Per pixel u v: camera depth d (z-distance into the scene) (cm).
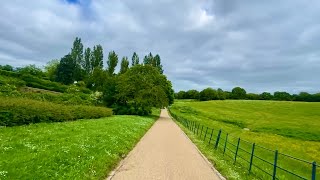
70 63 14175
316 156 3912
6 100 2703
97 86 12662
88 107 4997
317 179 2394
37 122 3106
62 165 1333
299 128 7781
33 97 5781
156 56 14800
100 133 2570
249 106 15475
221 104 16288
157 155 2125
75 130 2666
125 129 3378
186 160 1997
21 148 1580
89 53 15400
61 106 3766
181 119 7012
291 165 2905
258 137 5481
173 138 3469
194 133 4253
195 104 16162
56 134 2258
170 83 10319
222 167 1752
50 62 16188
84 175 1255
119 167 1612
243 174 1661
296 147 4581
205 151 2458
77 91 8631
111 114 6494
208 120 8894
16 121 2706
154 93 8462
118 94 8488
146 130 4253
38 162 1303
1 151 1451
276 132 7162
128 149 2270
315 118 10850
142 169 1598
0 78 8181
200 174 1581
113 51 14888
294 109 14150
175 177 1469
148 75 8719
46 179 1120
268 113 12512
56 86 10138
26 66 12812
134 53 15050
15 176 1083
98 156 1652
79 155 1581
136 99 8344
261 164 2480
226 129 6569
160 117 9188
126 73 8881
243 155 2800
